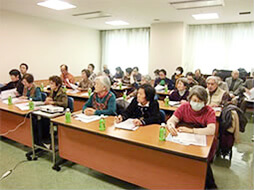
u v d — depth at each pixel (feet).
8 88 13.51
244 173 8.02
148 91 7.30
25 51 17.69
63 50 21.54
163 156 5.58
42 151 9.51
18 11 16.02
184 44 20.94
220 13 15.69
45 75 19.83
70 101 9.71
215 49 21.11
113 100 8.48
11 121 9.50
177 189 5.54
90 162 7.19
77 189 6.86
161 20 19.15
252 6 13.47
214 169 8.29
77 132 7.25
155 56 21.61
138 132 6.28
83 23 21.45
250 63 19.81
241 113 8.80
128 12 15.74
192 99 6.44
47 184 7.09
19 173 7.71
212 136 5.98
